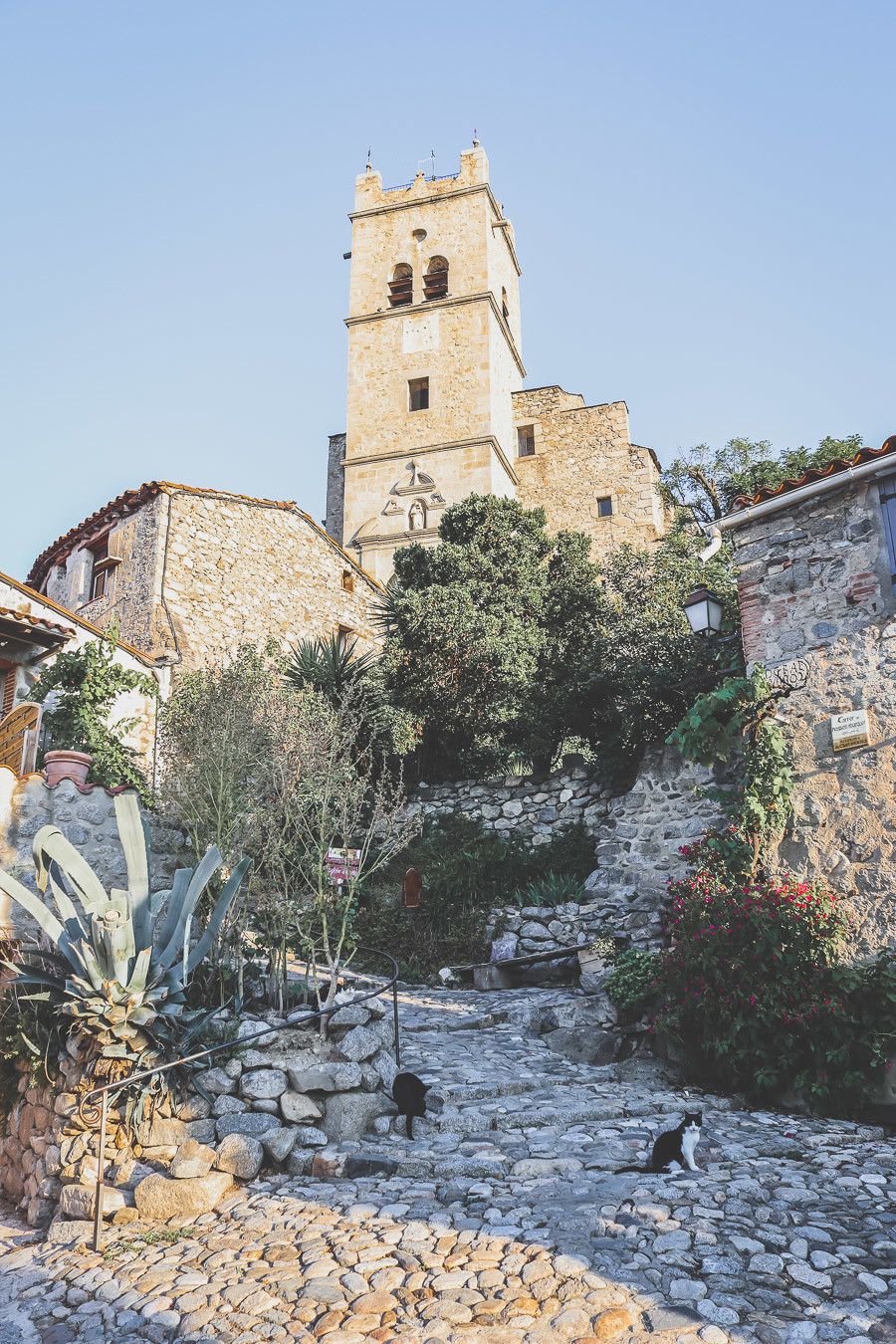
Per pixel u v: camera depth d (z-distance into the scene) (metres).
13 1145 8.51
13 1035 8.55
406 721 15.97
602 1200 6.05
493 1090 8.38
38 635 14.74
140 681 15.72
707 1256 5.25
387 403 31.31
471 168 32.97
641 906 11.59
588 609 18.28
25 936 10.35
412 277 32.72
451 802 15.97
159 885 12.97
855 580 9.91
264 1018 8.18
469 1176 6.70
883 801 9.12
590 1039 9.55
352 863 10.08
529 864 14.40
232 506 20.19
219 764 11.26
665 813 12.97
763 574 10.62
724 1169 6.56
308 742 10.68
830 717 9.66
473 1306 4.94
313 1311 5.07
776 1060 8.36
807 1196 6.04
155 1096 7.39
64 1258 6.20
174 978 7.80
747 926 8.66
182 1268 5.77
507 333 33.47
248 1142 7.04
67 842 8.12
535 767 15.83
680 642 14.04
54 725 14.34
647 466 32.16
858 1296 4.86
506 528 19.34
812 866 9.39
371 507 30.25
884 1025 8.19
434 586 17.41
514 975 12.80
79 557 20.62
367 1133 7.50
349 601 23.12
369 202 33.88
